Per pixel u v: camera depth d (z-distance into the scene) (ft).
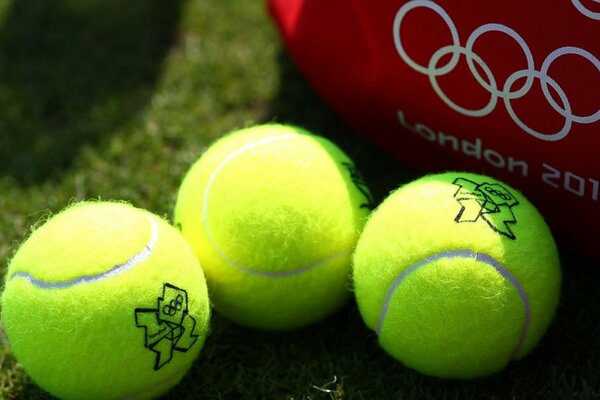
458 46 1.20
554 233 1.31
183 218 1.26
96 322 1.11
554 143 1.20
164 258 1.15
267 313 1.24
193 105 1.64
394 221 1.17
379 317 1.18
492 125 1.24
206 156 1.27
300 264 1.20
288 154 1.23
